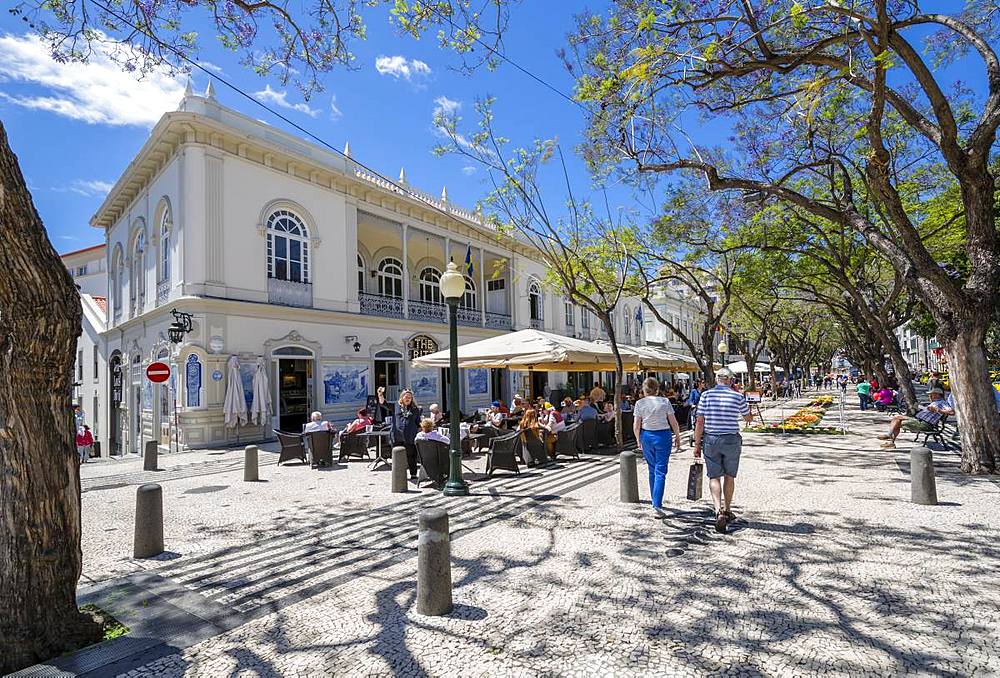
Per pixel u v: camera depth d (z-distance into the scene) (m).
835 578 4.09
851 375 54.59
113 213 21.91
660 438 6.22
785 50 7.85
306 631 3.51
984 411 7.64
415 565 4.79
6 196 2.96
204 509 7.09
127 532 6.12
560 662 3.03
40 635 3.16
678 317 45.22
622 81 7.49
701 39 7.11
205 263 14.55
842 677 2.80
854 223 8.50
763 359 55.59
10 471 3.12
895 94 7.82
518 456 10.64
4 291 3.01
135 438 18.73
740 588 3.97
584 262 11.34
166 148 15.84
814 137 11.09
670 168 9.12
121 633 3.51
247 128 15.98
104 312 25.45
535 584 4.18
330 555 5.12
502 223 10.94
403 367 20.50
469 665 3.03
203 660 3.16
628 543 5.12
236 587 4.32
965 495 6.47
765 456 10.28
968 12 8.20
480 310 25.84
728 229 13.87
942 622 3.35
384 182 20.16
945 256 14.52
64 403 3.33
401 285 24.39
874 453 10.23
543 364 12.54
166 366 12.63
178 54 6.66
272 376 15.83
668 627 3.41
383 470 10.05
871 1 6.64
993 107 7.02
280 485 8.74
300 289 16.94
